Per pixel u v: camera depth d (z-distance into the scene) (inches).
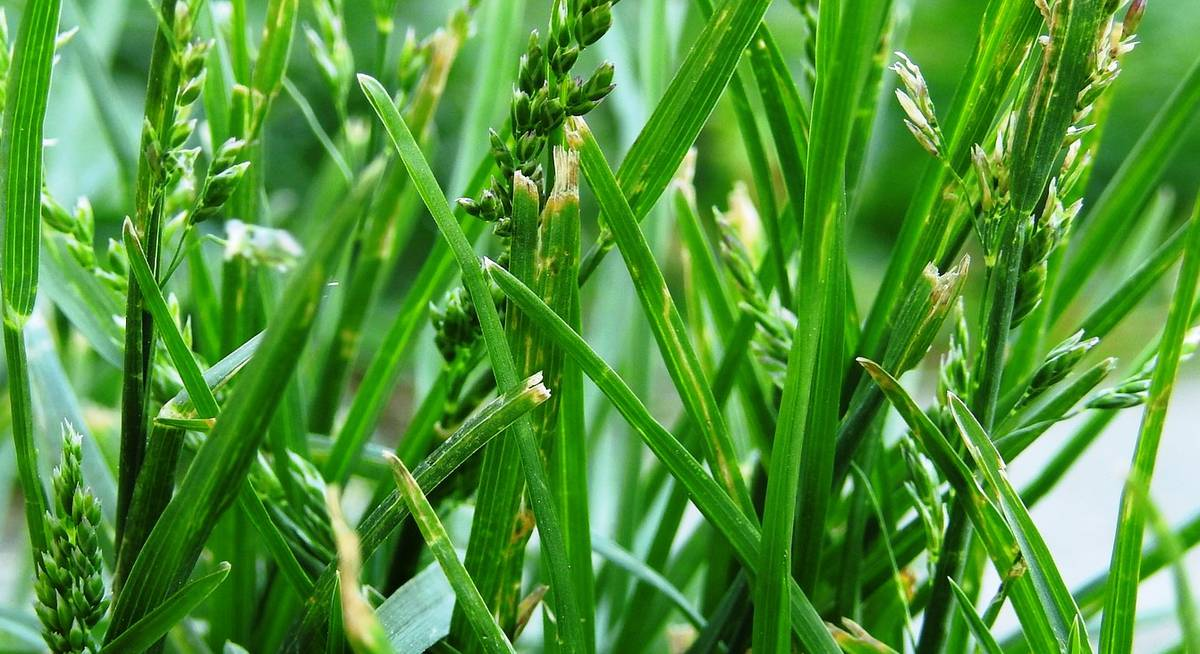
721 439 8.4
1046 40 7.9
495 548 8.4
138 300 8.0
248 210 9.7
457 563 7.8
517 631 8.6
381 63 9.9
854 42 7.4
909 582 9.6
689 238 9.9
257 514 8.4
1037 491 10.0
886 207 58.0
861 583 9.4
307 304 7.2
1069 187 8.1
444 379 9.6
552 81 8.0
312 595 8.2
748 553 8.2
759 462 9.6
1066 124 7.9
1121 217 10.1
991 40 8.4
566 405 8.6
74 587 7.9
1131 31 7.8
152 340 8.2
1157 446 7.8
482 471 8.3
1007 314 8.1
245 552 9.7
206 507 7.6
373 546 8.0
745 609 9.0
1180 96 9.9
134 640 7.8
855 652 8.5
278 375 7.3
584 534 8.9
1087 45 7.8
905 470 9.8
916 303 8.2
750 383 9.5
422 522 7.8
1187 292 7.6
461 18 9.9
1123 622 8.0
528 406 7.8
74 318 9.3
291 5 9.2
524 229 8.0
